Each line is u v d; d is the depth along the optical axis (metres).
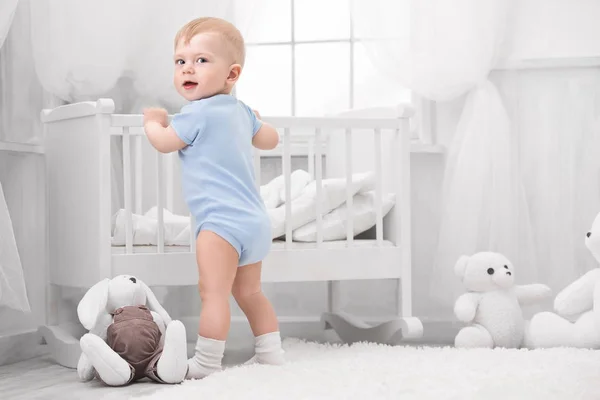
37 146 2.54
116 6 2.52
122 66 2.58
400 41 2.76
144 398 1.54
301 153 3.00
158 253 2.14
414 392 1.54
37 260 2.63
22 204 2.56
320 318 2.94
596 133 2.77
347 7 3.06
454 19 2.73
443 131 2.93
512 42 2.83
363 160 2.91
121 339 1.84
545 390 1.53
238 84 3.10
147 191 2.85
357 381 1.66
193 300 2.94
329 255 2.29
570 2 2.82
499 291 2.42
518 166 2.78
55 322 2.44
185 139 1.94
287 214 2.25
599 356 2.05
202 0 2.66
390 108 2.87
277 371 1.80
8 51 2.52
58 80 2.50
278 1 3.09
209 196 1.92
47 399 1.68
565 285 2.75
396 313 2.98
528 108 2.81
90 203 2.15
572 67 2.80
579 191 2.77
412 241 2.92
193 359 1.88
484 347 2.31
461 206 2.73
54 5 2.46
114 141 2.75
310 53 3.08
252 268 2.00
